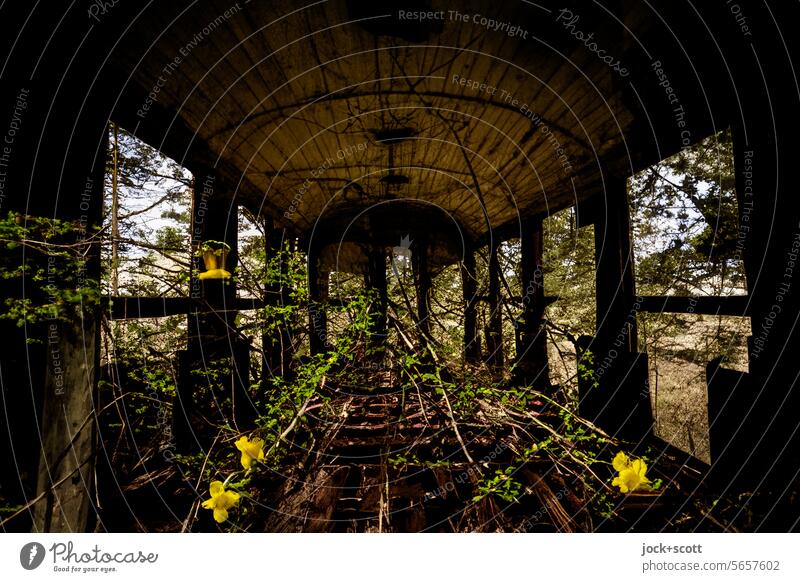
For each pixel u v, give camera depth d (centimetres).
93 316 195
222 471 261
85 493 192
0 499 172
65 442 183
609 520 228
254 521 229
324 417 344
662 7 212
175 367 299
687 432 538
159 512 238
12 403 174
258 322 377
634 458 286
